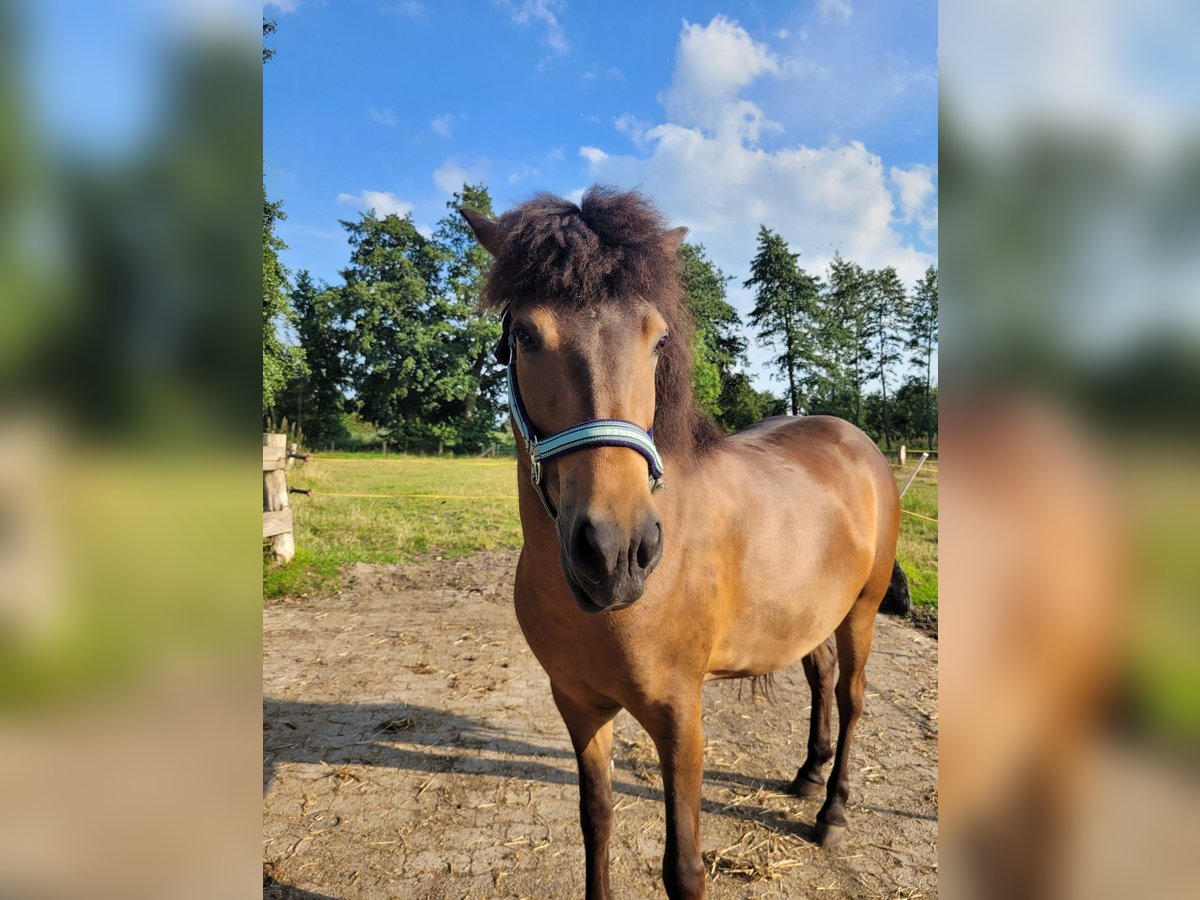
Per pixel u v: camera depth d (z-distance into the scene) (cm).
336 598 611
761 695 411
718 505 204
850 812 290
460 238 3856
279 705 391
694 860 183
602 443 145
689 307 205
